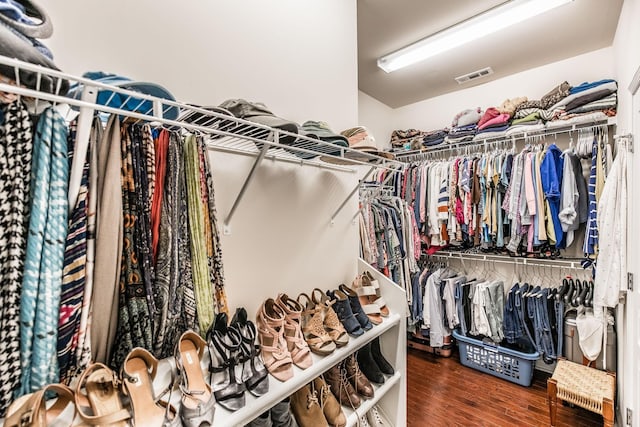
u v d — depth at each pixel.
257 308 1.29
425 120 3.56
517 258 2.67
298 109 1.51
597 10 1.99
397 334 1.58
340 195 1.74
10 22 0.54
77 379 0.72
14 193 0.63
